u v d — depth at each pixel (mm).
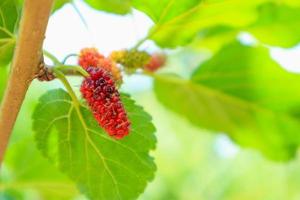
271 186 1028
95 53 308
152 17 339
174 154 1072
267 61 404
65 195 434
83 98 286
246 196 1041
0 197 465
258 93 423
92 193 319
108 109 272
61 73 275
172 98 423
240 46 402
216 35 415
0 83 383
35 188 433
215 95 422
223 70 407
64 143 311
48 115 303
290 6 386
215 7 342
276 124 442
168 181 1064
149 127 310
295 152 459
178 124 1061
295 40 402
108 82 277
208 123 446
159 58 382
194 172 1077
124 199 319
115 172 316
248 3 345
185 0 333
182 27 347
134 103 310
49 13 242
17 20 295
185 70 865
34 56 252
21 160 419
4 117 267
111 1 344
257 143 459
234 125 447
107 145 310
